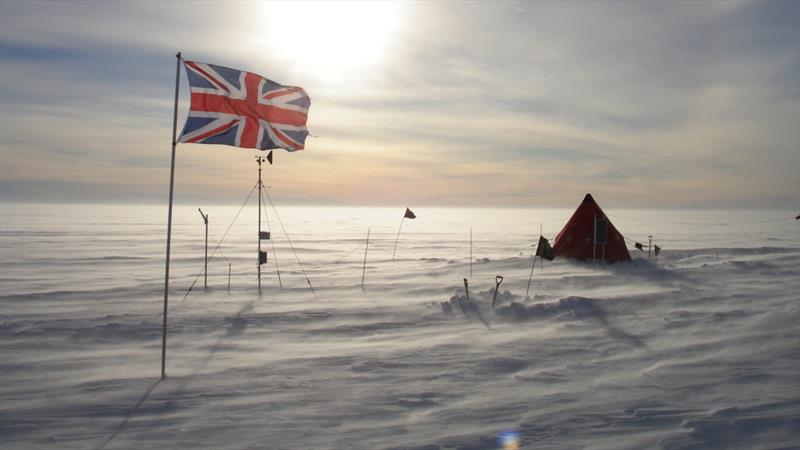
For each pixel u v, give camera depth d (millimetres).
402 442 5336
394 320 11836
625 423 5852
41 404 6422
